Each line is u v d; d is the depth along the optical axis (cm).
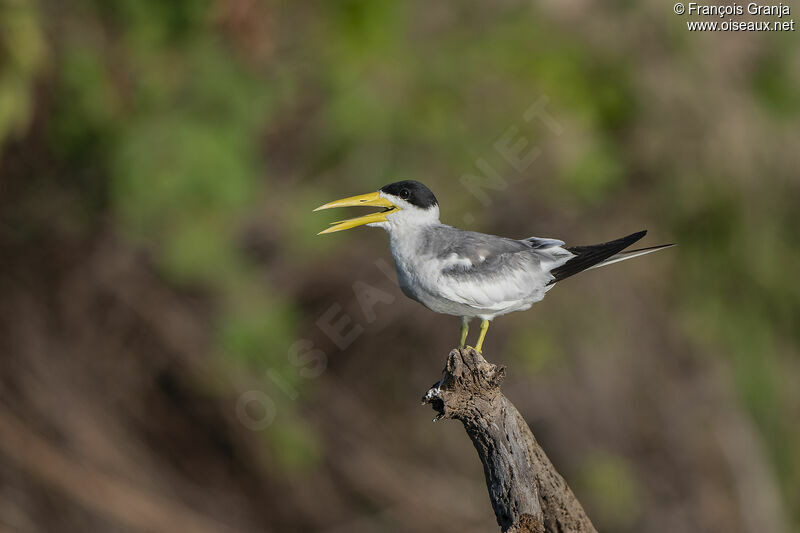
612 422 1400
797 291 1494
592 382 1394
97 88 1142
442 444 1359
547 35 1339
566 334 1391
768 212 1454
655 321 1435
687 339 1450
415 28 1294
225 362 1245
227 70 1171
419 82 1279
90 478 1191
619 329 1415
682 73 1370
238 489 1270
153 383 1262
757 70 1412
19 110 1037
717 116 1380
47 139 1170
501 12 1334
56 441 1188
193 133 1132
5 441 1153
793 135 1432
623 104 1367
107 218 1213
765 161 1427
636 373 1420
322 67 1243
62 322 1236
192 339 1243
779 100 1416
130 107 1155
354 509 1305
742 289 1471
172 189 1120
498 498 552
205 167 1124
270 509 1274
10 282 1215
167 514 1216
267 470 1268
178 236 1153
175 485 1241
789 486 1527
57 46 1127
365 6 1216
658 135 1380
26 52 1028
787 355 1537
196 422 1272
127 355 1249
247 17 1145
